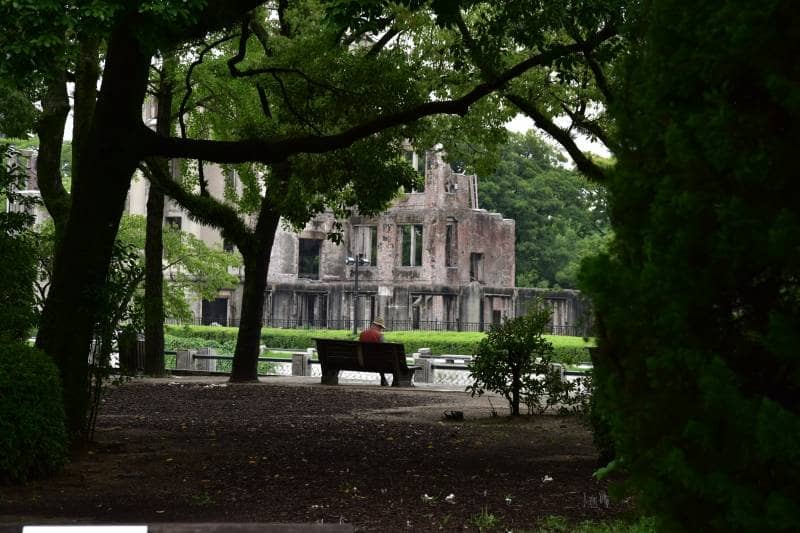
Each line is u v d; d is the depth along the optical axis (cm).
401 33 1981
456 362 3303
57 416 979
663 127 354
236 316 6562
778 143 316
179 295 3569
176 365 3133
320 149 1315
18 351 949
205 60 2488
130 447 1214
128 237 3559
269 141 1298
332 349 2552
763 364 333
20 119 2014
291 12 2161
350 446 1261
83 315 1177
